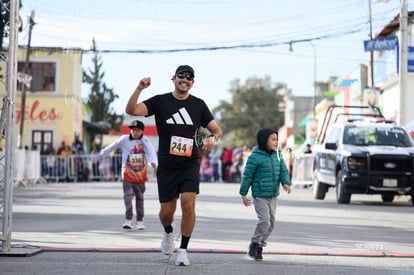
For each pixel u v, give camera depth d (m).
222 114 133.62
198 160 12.27
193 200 12.05
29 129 58.94
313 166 32.38
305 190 40.41
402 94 35.62
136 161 17.84
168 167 12.12
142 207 17.98
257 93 132.00
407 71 36.41
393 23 44.97
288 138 72.88
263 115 129.75
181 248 12.19
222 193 35.09
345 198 27.98
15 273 11.35
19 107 58.84
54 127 58.88
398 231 18.27
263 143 12.78
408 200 31.98
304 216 22.25
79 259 12.72
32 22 49.09
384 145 28.69
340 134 29.69
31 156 44.38
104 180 53.25
